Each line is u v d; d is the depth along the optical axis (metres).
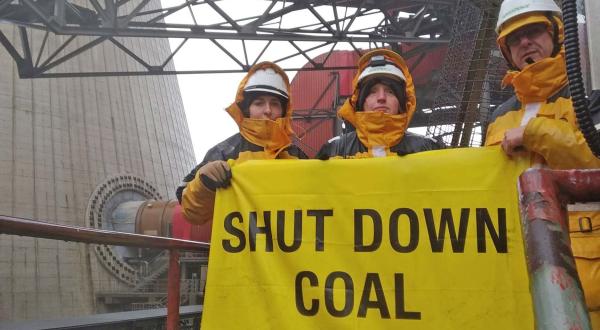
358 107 3.89
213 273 3.04
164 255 29.72
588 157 2.43
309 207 2.97
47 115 31.36
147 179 36.09
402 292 2.68
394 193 2.84
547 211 1.40
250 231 3.03
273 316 2.85
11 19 13.11
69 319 4.91
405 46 20.41
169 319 3.49
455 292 2.60
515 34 3.39
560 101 3.16
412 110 3.93
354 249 2.82
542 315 1.25
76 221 29.91
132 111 37.47
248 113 3.96
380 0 15.61
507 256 2.58
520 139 2.57
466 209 2.70
